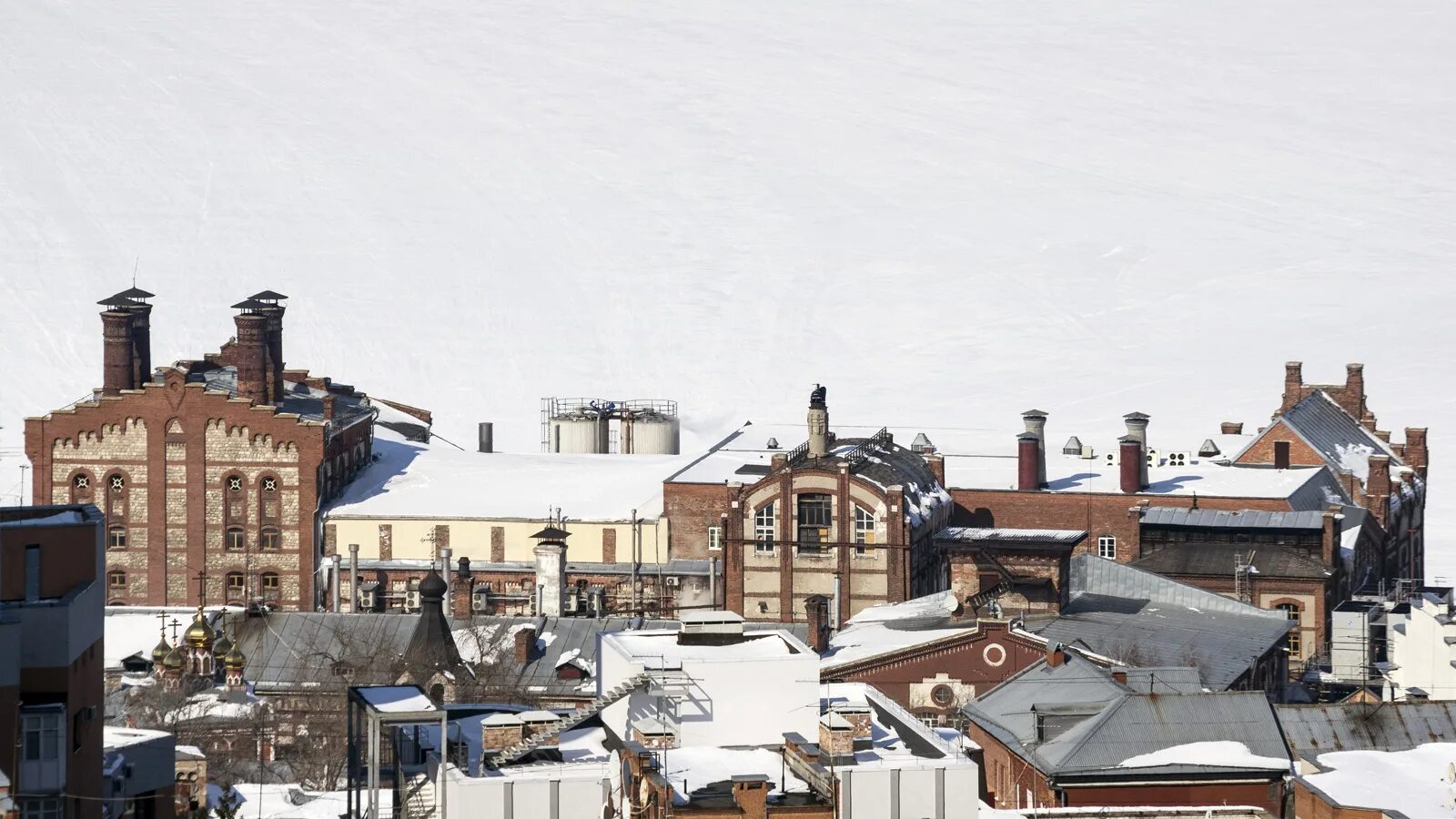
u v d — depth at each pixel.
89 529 193.12
